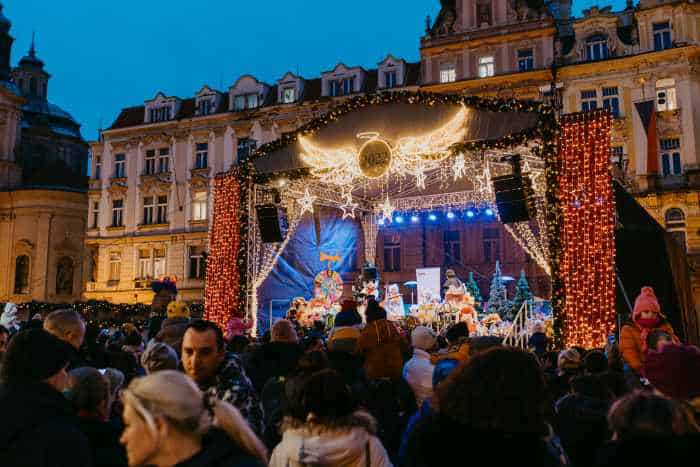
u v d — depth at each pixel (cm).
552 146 1407
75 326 505
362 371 727
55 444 296
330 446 350
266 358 628
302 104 3672
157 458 233
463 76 3294
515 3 3250
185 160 3959
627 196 1514
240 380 439
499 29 3241
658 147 2955
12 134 4516
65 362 333
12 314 1479
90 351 754
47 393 317
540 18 3169
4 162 4419
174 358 451
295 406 371
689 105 2888
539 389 262
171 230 3903
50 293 4322
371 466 359
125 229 4050
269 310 2414
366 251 2781
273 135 3756
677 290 1380
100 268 4069
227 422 250
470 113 1552
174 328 617
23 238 4372
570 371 692
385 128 1669
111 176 4166
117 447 357
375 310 762
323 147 1767
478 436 251
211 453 239
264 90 3912
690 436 265
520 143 1470
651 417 267
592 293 1310
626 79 3005
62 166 4919
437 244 3159
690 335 1461
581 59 3148
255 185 1936
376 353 724
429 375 625
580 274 1329
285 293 2503
